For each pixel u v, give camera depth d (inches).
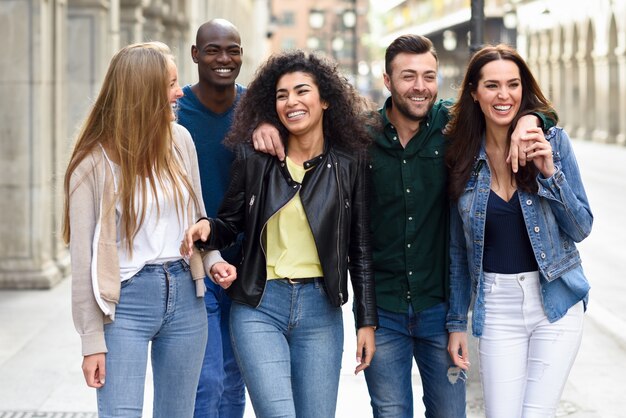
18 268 459.5
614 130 1817.2
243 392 223.1
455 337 194.7
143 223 168.1
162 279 169.2
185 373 173.9
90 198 166.4
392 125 191.6
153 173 168.9
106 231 165.6
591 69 1971.0
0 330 375.2
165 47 170.7
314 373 182.5
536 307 181.5
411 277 194.7
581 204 179.6
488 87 179.9
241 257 192.9
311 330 182.5
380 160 192.4
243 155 182.9
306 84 179.5
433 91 189.5
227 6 1565.0
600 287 481.1
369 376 200.8
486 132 185.8
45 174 464.1
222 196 212.7
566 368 181.8
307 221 180.5
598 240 653.9
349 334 364.5
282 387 177.5
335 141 185.8
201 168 212.1
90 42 555.2
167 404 175.0
